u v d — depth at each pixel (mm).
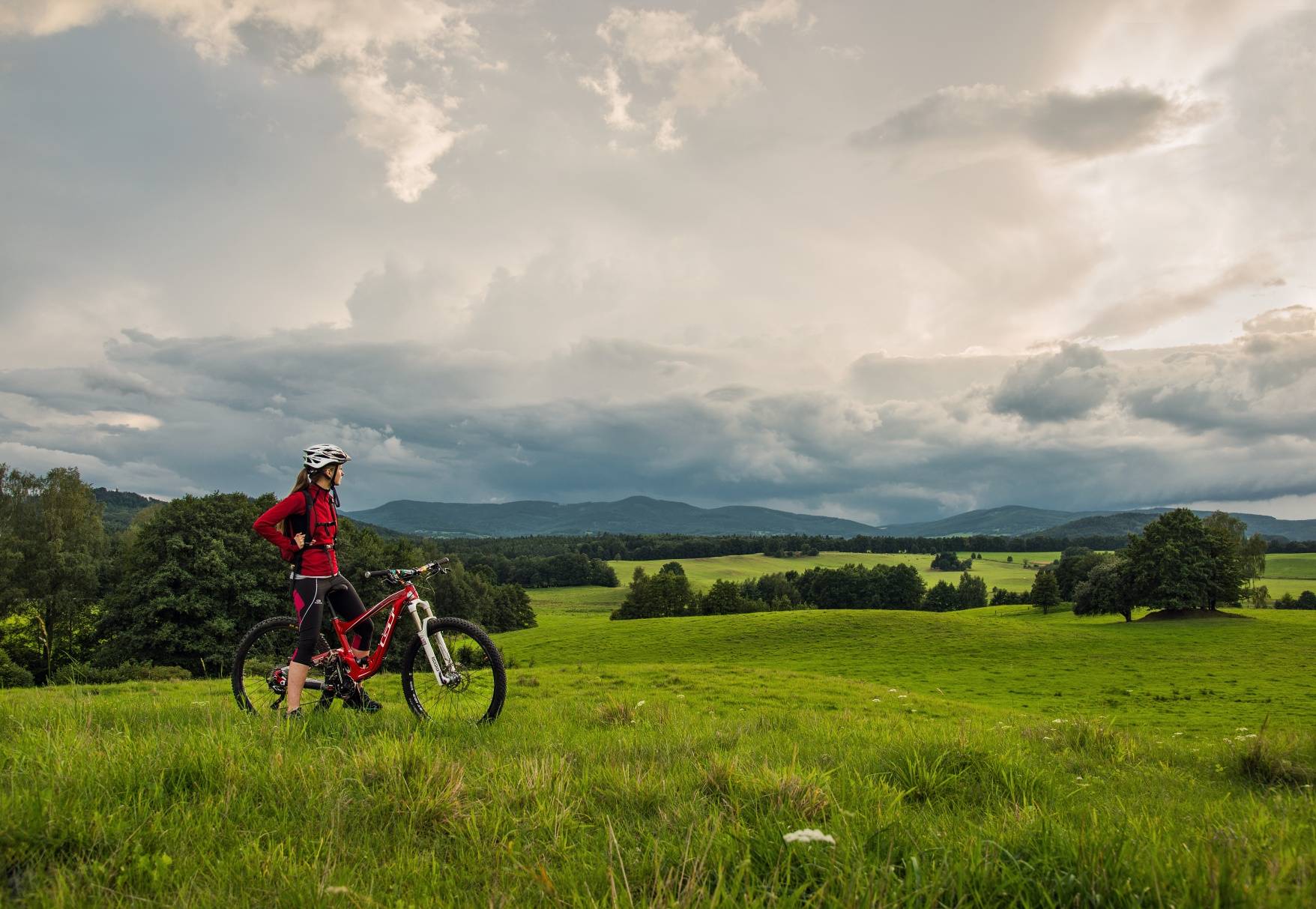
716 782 4254
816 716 10008
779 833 2992
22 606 56594
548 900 2588
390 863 3012
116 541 72750
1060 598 125625
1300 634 75938
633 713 9008
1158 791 5660
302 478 6715
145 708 7340
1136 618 94688
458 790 3855
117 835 3051
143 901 2541
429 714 6688
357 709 6828
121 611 45719
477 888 2781
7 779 3818
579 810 3852
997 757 5285
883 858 2859
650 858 2998
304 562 6633
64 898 2496
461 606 105375
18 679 48750
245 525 47594
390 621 6918
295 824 3404
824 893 2432
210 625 43562
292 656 6656
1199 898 2438
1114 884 2559
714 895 2377
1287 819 3734
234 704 7891
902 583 146750
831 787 4156
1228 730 30250
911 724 10000
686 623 83562
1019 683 52500
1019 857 2936
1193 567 88938
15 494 62656
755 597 150250
